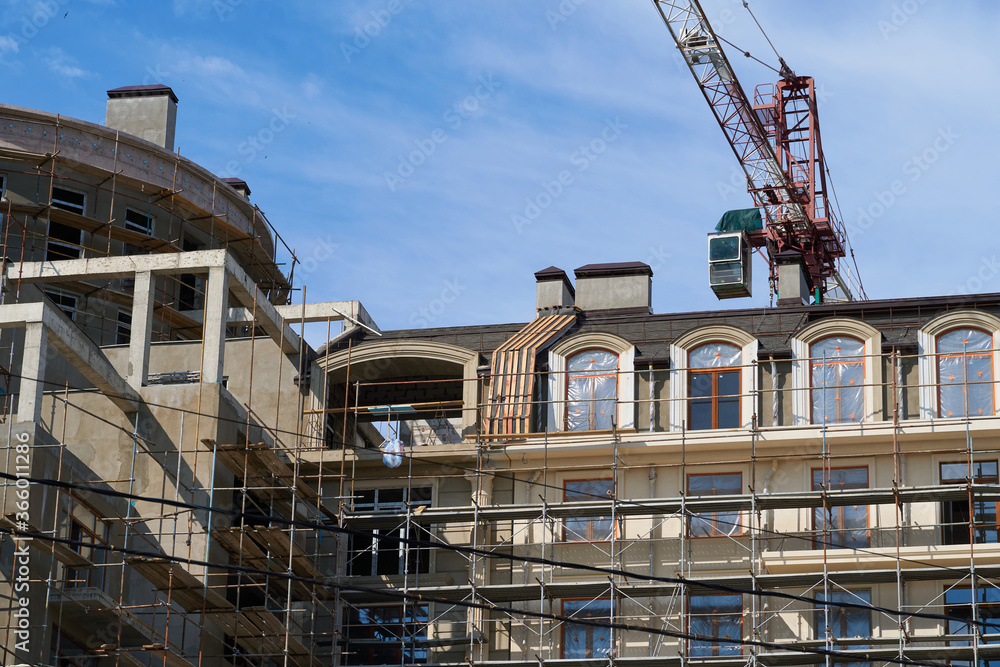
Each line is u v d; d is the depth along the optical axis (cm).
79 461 3962
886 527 4291
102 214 5609
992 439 4419
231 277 4700
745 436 4544
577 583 4369
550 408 4775
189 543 4094
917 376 4588
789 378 4672
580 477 4675
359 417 5228
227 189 5959
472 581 4512
